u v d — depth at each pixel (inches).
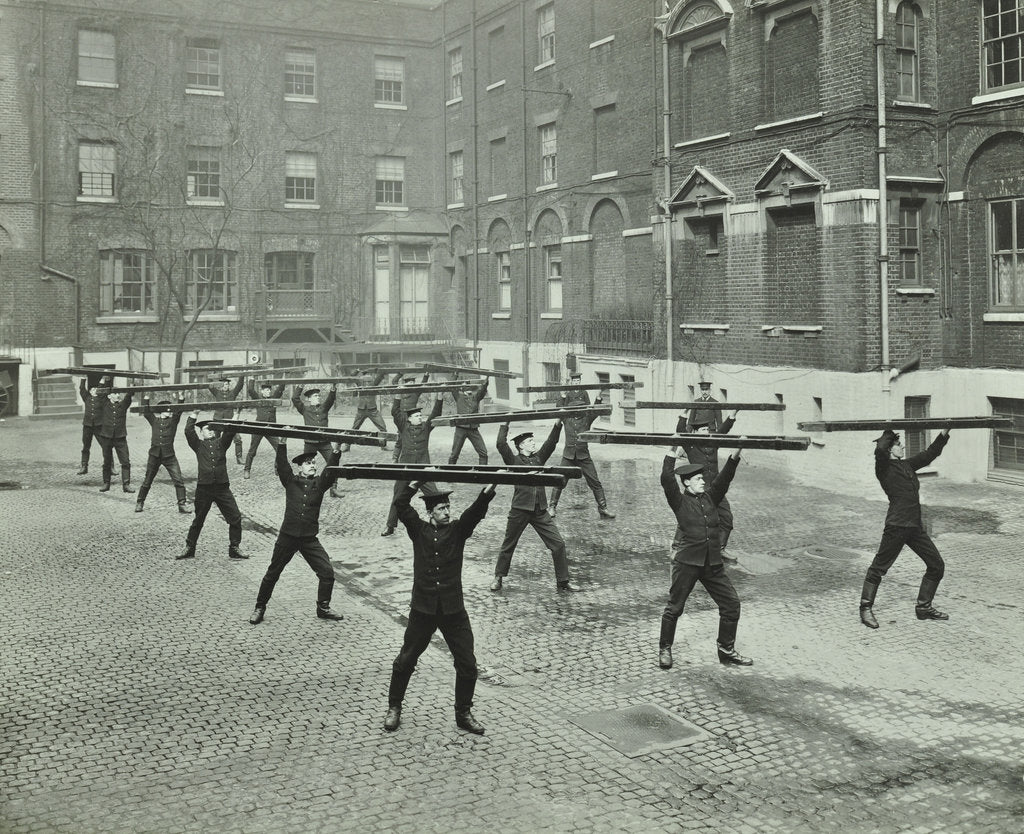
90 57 1355.8
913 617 450.9
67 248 1344.7
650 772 299.1
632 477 825.5
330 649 410.6
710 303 957.2
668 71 985.5
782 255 868.6
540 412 507.2
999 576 519.2
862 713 344.2
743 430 904.3
